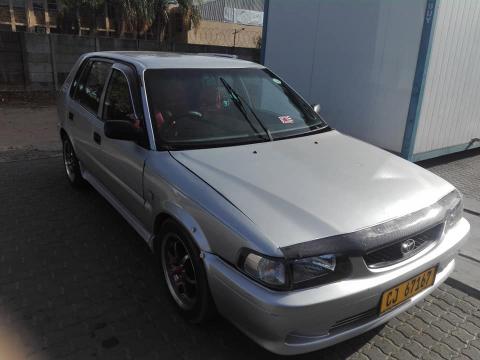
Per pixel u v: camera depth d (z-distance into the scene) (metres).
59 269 3.33
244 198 2.39
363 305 2.21
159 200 2.81
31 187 4.98
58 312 2.83
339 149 3.28
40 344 2.54
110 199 3.88
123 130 3.01
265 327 2.09
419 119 5.86
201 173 2.65
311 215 2.29
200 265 2.46
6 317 2.76
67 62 12.02
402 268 2.34
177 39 24.16
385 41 5.87
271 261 2.06
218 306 2.38
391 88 5.93
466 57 6.14
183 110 3.23
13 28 22.41
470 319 2.98
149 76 3.32
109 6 21.34
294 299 2.04
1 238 3.76
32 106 10.34
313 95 7.00
